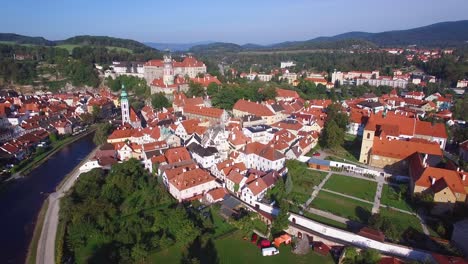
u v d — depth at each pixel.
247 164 147.75
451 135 184.38
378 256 84.69
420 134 169.25
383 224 96.00
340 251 90.50
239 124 182.75
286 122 187.75
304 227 99.38
